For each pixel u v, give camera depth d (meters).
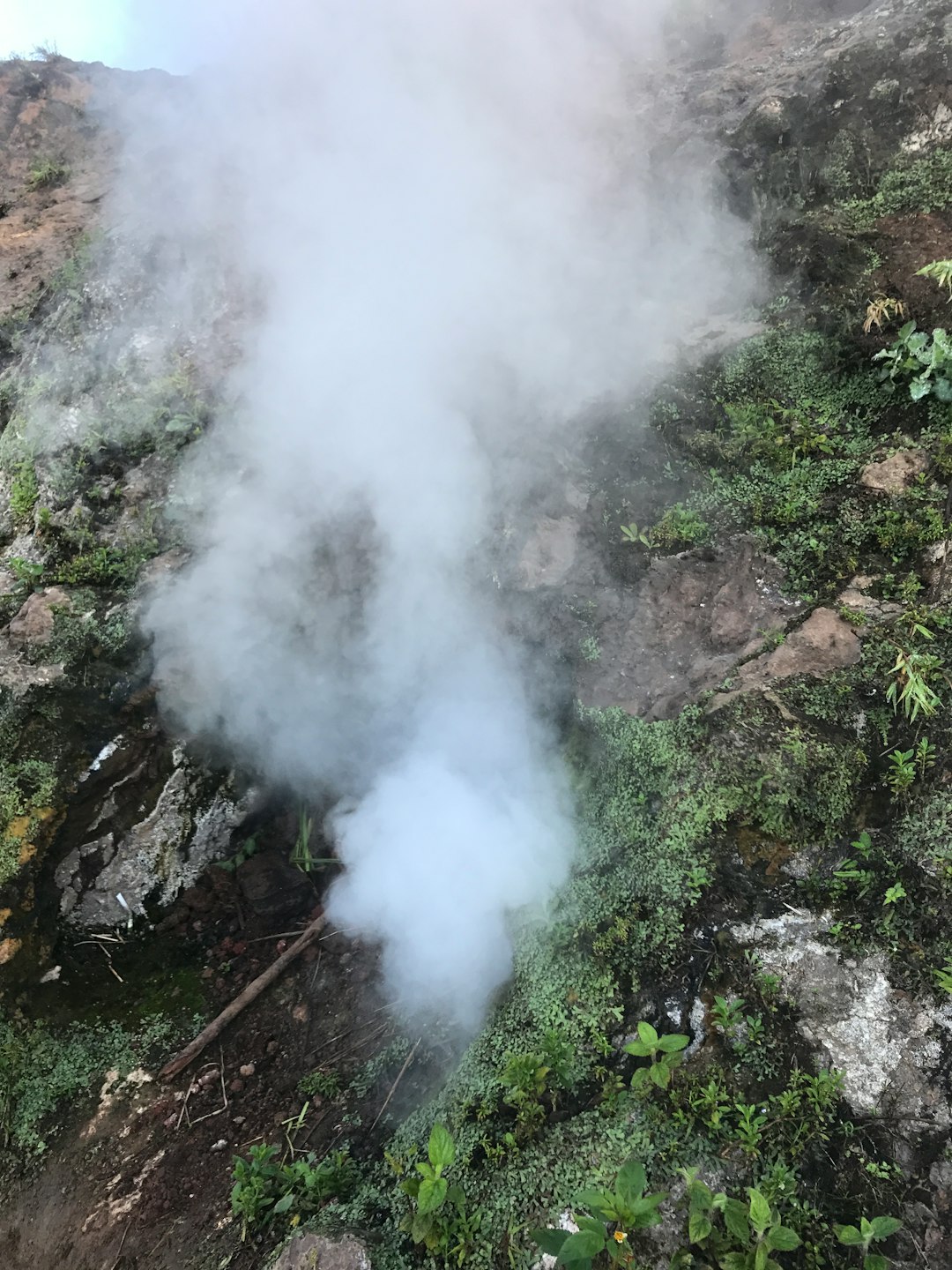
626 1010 2.28
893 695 2.34
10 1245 2.59
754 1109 1.99
